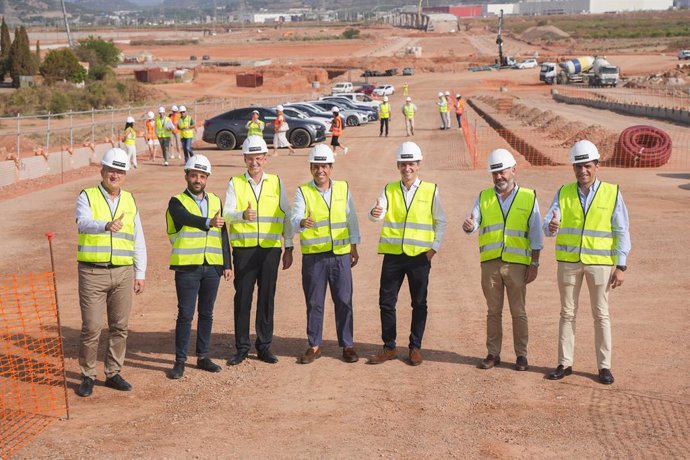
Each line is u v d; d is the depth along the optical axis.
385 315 8.23
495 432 6.50
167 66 114.06
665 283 10.96
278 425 6.72
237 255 8.22
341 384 7.69
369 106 43.94
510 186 7.85
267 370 8.13
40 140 39.34
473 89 74.94
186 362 8.42
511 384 7.57
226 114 31.70
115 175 7.37
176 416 6.96
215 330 9.60
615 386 7.45
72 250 14.13
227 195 8.18
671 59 99.75
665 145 24.28
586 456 6.00
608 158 25.02
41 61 89.81
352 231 8.23
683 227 14.55
